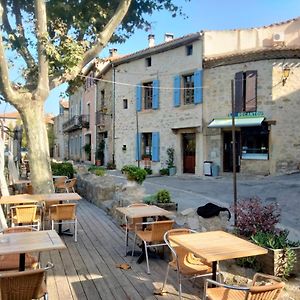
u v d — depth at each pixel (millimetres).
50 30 8875
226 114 16312
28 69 8953
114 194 9438
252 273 4215
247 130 16016
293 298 3764
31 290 3156
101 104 25000
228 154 16734
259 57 15523
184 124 17938
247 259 4297
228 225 5359
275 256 4164
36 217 6766
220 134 16484
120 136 21844
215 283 3129
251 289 2783
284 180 13414
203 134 17016
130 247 6285
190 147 18062
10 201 6816
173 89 18500
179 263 4168
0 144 8078
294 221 7508
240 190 11891
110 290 4457
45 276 3455
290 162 15273
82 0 9227
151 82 19844
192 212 5828
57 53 7766
